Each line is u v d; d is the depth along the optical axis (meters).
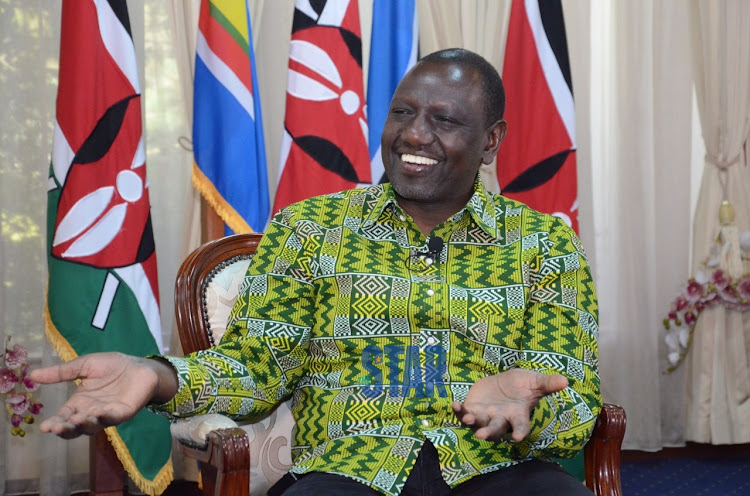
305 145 2.83
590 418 1.47
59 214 2.60
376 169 3.01
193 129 2.77
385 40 3.01
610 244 3.79
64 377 1.21
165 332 3.32
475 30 3.57
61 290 2.58
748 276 3.73
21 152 3.15
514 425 1.18
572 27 3.68
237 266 1.88
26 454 3.19
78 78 2.61
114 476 2.86
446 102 1.57
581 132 3.70
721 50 3.77
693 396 3.83
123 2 2.68
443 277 1.58
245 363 1.51
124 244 2.63
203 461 1.42
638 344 3.75
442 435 1.46
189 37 3.27
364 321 1.55
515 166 3.05
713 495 3.33
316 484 1.40
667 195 3.84
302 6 2.88
